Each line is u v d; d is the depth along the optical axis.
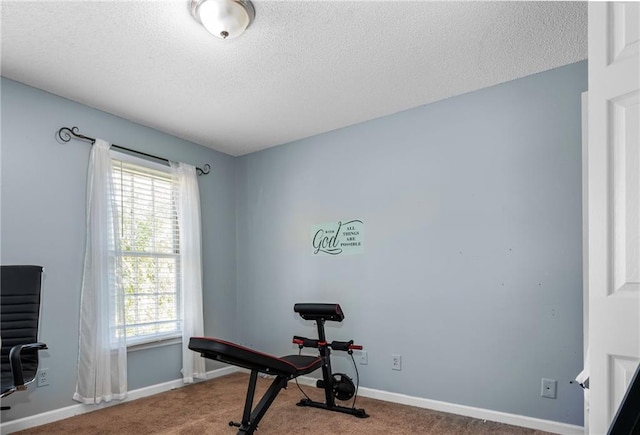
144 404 3.07
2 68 2.52
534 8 1.98
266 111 3.25
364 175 3.46
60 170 2.88
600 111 1.33
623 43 1.29
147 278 3.41
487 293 2.79
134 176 3.40
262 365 2.37
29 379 2.25
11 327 2.33
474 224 2.88
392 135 3.32
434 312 3.00
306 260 3.78
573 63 2.56
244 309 4.22
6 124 2.63
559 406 2.48
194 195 3.80
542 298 2.59
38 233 2.73
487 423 2.66
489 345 2.75
